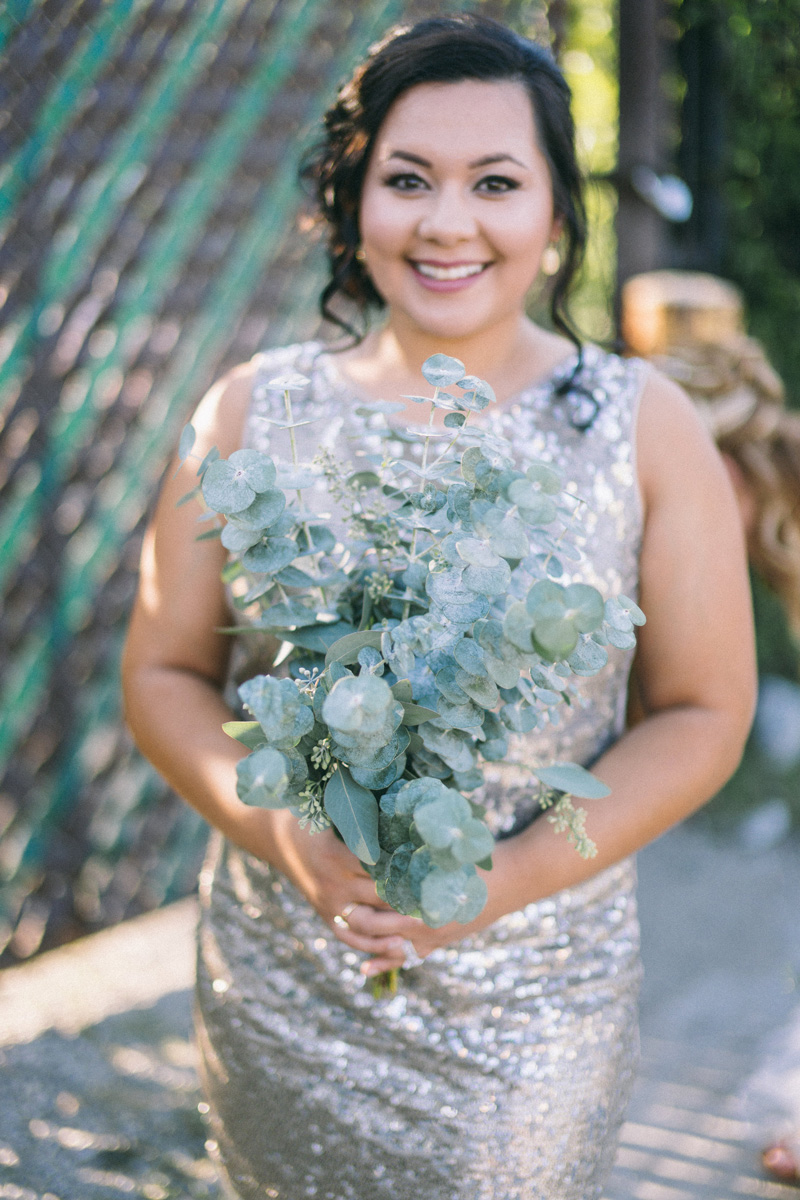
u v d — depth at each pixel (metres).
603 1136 1.40
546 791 1.19
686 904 3.27
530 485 0.99
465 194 1.31
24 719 3.02
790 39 3.30
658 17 3.25
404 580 1.15
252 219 3.52
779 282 3.59
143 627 1.49
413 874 1.01
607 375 1.43
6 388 2.89
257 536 1.09
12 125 2.71
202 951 1.50
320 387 1.47
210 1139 1.52
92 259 3.00
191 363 3.42
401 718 1.04
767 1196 2.13
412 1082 1.35
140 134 3.07
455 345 1.42
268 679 1.00
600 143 3.47
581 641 1.04
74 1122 2.22
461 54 1.30
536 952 1.37
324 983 1.38
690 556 1.38
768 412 2.77
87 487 3.03
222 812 1.37
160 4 2.97
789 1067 2.47
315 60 3.41
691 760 1.36
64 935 2.97
